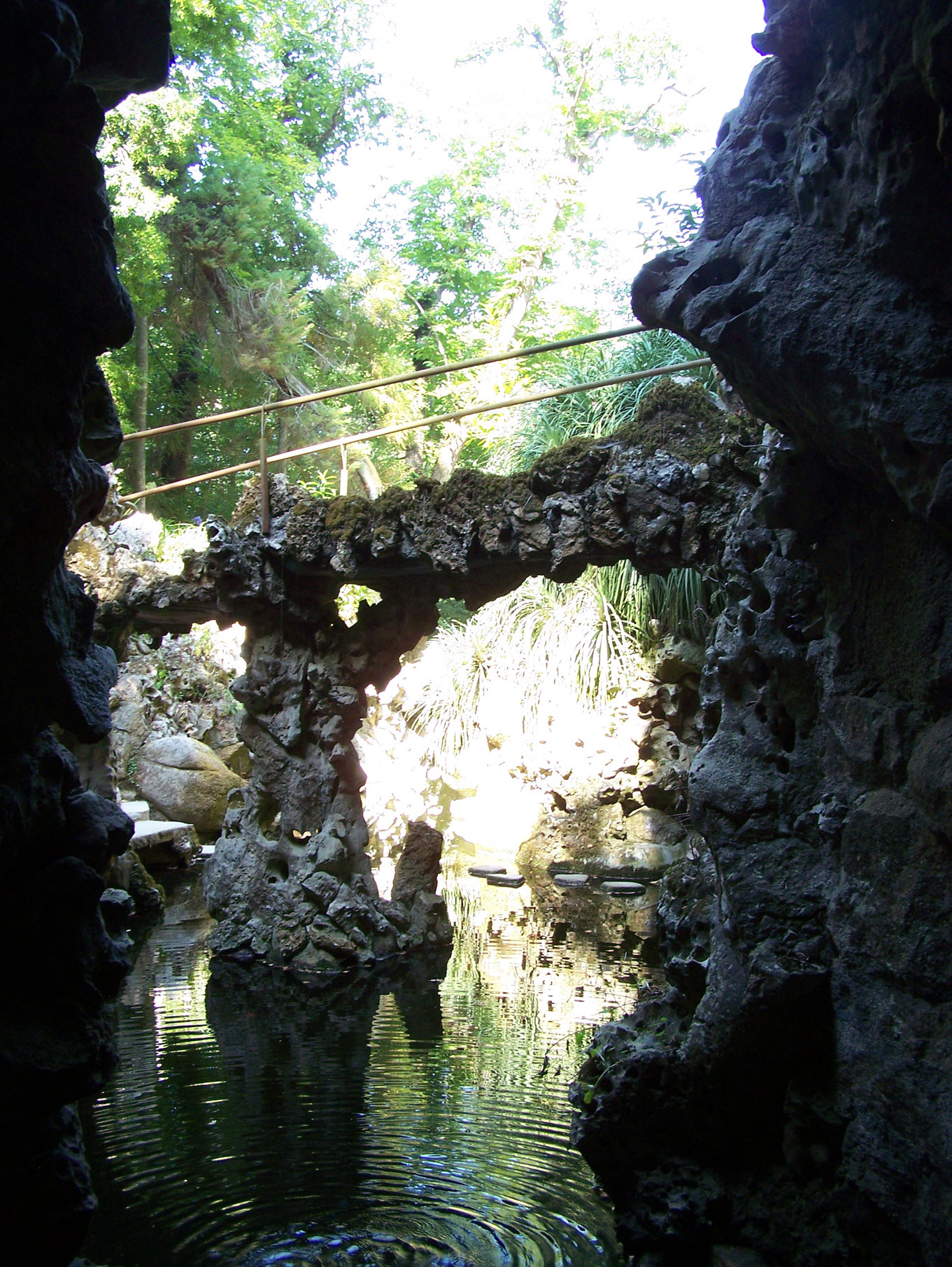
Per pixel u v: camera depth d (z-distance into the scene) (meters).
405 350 19.89
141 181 13.38
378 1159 4.24
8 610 2.30
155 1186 4.01
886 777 2.98
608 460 5.77
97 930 2.57
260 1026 6.14
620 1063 3.72
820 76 2.94
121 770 12.26
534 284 18.66
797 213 2.95
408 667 13.99
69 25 2.10
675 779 10.92
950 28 2.01
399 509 6.73
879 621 3.06
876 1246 2.94
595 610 12.23
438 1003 6.61
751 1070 3.35
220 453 17.77
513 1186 4.04
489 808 12.02
